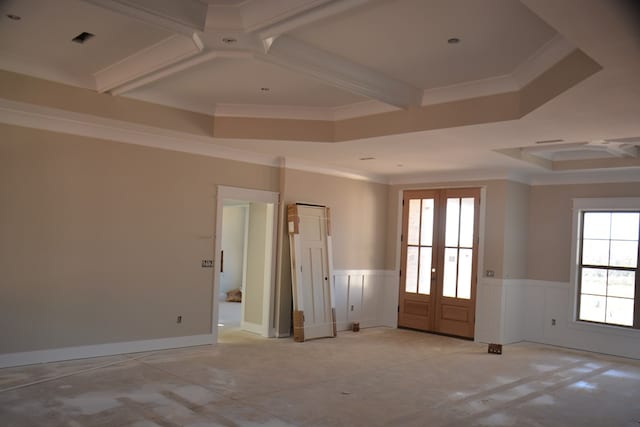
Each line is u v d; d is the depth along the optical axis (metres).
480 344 7.84
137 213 6.14
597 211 7.86
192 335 6.67
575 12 2.62
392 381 5.50
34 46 4.59
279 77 5.12
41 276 5.41
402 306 9.00
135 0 3.41
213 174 6.87
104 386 4.80
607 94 3.92
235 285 12.78
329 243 8.07
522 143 5.94
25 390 4.56
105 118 5.47
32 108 5.14
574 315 7.89
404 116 5.63
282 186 7.64
